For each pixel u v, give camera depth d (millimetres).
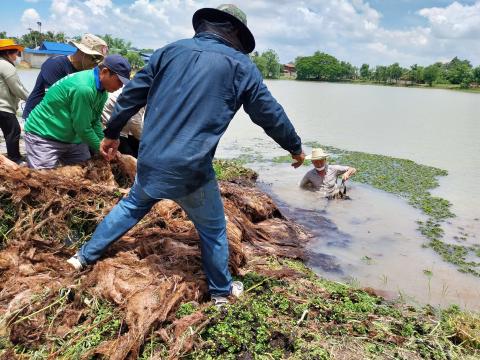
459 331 4215
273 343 3855
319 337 4016
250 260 5652
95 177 5910
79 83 5277
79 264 4305
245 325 3967
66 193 5281
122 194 5582
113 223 4258
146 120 3859
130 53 71438
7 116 7691
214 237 4145
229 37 3895
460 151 14977
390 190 9844
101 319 3852
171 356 3486
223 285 4289
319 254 6414
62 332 3705
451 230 7535
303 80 123000
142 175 3902
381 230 7430
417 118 25594
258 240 6477
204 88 3662
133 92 3965
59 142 5812
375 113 27844
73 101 5332
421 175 11250
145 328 3643
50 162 5832
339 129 19359
